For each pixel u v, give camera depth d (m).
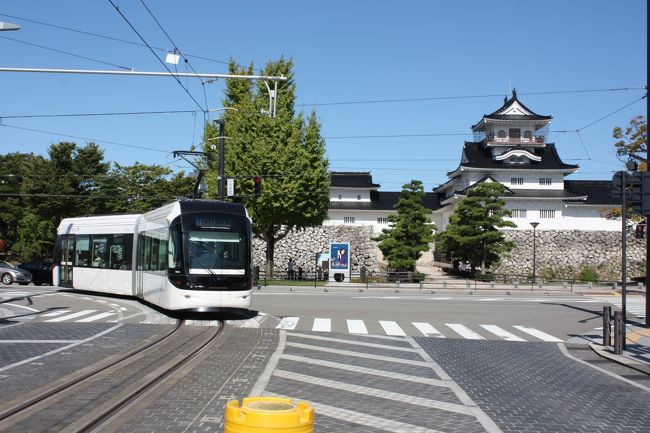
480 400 9.37
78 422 7.38
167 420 7.63
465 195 59.03
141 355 12.48
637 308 27.59
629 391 10.43
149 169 53.81
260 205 41.84
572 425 8.01
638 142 42.22
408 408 8.70
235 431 3.71
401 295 34.19
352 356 13.30
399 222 46.50
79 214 51.38
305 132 43.50
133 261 24.59
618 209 47.94
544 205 61.31
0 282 38.50
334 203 64.94
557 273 58.38
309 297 31.02
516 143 63.94
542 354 14.80
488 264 50.75
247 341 15.12
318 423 7.73
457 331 18.73
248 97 45.66
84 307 22.94
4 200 53.47
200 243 18.97
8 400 8.51
